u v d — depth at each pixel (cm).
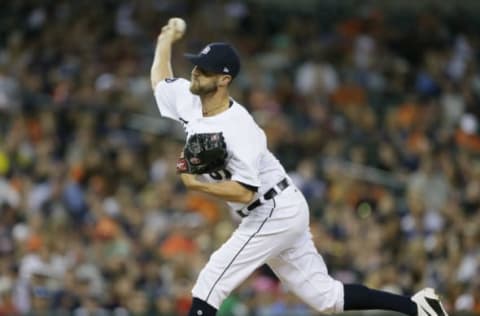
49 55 6881
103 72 6844
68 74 6712
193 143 2705
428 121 6919
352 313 4434
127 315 4731
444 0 8450
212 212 5716
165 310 4775
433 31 8000
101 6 7488
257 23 7812
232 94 6756
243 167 2716
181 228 5372
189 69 7012
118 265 5031
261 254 2820
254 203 2811
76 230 5409
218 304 2809
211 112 2753
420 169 6184
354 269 5188
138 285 4972
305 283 2880
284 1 8156
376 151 6425
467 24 8294
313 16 8138
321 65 7162
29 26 7206
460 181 6219
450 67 7638
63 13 7338
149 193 5825
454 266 5078
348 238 5481
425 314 2852
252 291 4859
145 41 7306
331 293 2872
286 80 7050
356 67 7444
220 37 7512
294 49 7469
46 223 5325
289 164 6256
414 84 7488
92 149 6047
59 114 6356
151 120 6456
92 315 4738
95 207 5538
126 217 5538
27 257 5022
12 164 5931
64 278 4944
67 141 6194
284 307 4731
